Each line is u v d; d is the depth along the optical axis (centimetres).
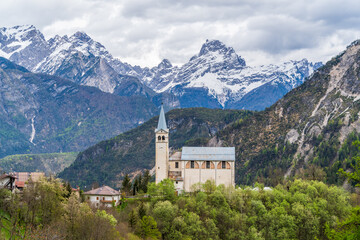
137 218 18000
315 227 19425
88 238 14425
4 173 19062
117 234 16062
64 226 14625
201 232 18775
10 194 15775
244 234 19088
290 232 19262
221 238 19325
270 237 19375
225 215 19675
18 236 12988
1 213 14712
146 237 17650
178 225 18825
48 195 16112
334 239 10412
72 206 15738
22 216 15050
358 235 9650
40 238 12375
